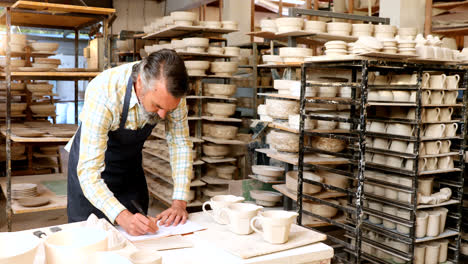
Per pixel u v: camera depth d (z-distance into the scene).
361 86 2.61
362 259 3.25
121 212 1.59
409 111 2.97
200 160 4.53
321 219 2.97
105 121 1.74
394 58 2.79
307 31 3.62
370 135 3.05
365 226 3.12
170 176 4.58
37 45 4.25
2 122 4.66
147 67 1.50
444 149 3.04
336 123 3.20
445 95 3.05
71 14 3.71
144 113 1.75
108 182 2.07
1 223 4.21
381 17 4.66
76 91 4.85
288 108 3.21
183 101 1.96
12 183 4.09
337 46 2.92
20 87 4.85
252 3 7.75
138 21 11.09
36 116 4.85
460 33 4.74
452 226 3.42
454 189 3.33
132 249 1.30
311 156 3.30
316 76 3.74
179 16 4.55
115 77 1.74
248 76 6.13
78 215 2.10
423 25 4.67
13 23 4.43
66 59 10.80
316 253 1.42
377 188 3.12
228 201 1.70
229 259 1.32
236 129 4.46
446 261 3.17
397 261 3.04
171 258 1.33
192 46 4.43
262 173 3.64
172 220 1.66
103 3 10.55
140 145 2.06
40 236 1.39
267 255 1.37
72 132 3.63
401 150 2.99
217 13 11.38
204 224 1.66
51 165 5.09
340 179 3.27
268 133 4.16
